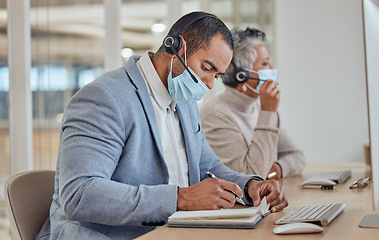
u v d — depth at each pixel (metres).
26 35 3.48
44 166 3.57
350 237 1.12
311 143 4.55
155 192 1.34
